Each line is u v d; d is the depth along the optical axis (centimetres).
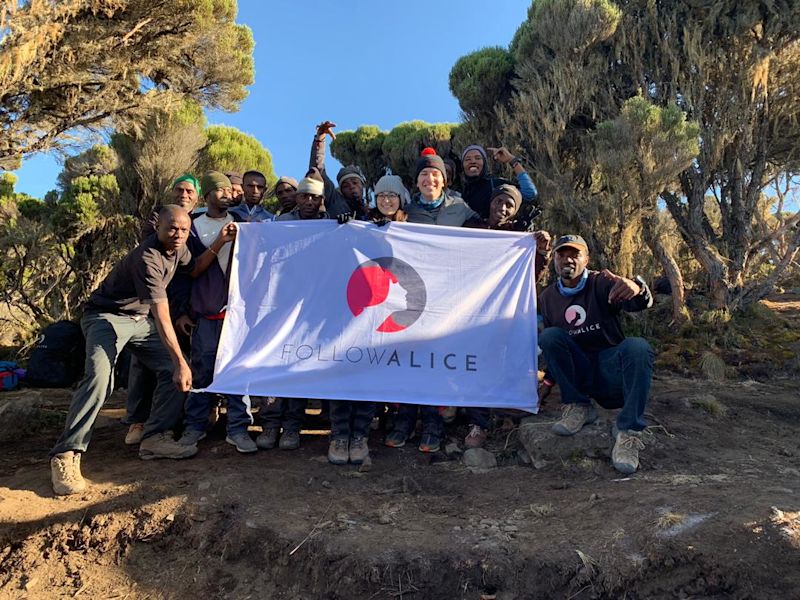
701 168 847
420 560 256
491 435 432
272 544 280
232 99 881
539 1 839
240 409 402
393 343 379
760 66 789
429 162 427
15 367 661
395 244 396
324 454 399
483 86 895
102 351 346
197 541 295
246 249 394
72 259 958
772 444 418
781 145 909
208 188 427
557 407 465
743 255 845
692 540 247
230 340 377
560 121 789
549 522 288
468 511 310
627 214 752
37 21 530
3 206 1047
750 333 764
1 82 530
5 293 923
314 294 388
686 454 384
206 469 365
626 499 300
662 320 823
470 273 392
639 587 238
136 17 662
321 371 371
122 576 279
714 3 806
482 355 377
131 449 416
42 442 447
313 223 399
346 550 264
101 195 938
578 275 374
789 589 223
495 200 424
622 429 359
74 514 307
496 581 248
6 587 272
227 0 794
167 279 355
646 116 700
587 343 378
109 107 673
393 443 412
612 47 855
